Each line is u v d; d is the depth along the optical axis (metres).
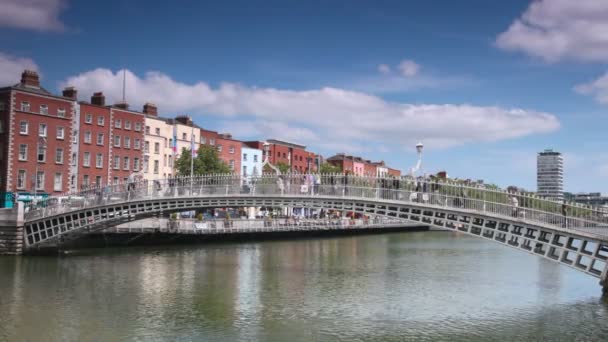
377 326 23.11
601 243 26.92
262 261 44.47
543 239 29.81
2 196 58.34
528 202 29.17
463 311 25.84
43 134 62.00
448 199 31.05
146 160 76.75
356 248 58.62
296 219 75.38
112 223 45.38
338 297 29.03
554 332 22.27
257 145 102.44
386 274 37.50
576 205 27.67
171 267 39.19
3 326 22.38
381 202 33.12
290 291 30.67
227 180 39.84
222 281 33.66
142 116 74.56
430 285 32.91
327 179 36.66
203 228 58.28
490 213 29.36
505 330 22.56
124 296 28.53
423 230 102.44
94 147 67.94
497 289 31.55
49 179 62.34
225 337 21.33
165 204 41.16
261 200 38.09
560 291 30.92
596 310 26.02
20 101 59.78
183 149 73.31
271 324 23.28
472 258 48.28
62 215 41.94
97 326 22.66
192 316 24.53
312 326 23.05
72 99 65.25
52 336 21.20
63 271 35.72
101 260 41.72
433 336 21.72
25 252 42.62
